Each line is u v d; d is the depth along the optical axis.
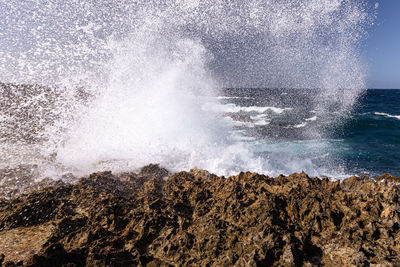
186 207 3.34
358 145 12.05
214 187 3.61
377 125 17.62
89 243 2.45
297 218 2.82
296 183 3.49
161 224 2.82
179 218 2.93
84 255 2.28
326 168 8.23
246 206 2.96
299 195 2.97
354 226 2.54
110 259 2.21
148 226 2.75
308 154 10.15
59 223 2.74
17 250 2.56
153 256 2.41
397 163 9.32
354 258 2.24
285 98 33.56
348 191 3.51
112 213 2.96
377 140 13.34
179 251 2.37
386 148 11.55
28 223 3.05
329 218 2.72
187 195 3.56
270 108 26.56
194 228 2.70
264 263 2.20
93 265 2.16
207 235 2.51
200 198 3.43
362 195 3.19
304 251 2.39
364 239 2.46
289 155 9.62
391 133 15.13
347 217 2.70
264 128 15.23
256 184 3.61
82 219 2.87
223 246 2.37
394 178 4.24
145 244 2.58
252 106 28.36
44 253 2.19
